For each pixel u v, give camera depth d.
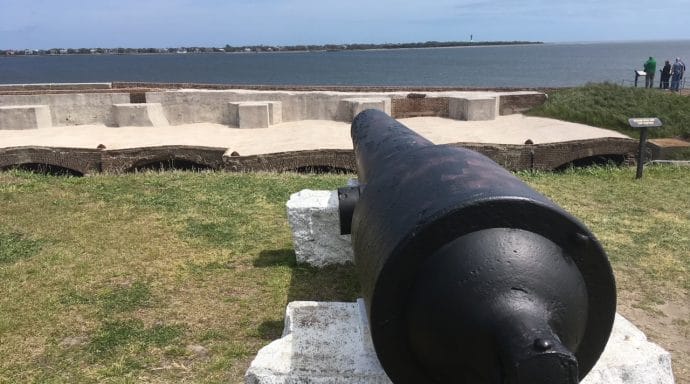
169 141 11.28
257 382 2.53
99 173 9.11
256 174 7.85
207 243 5.11
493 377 1.54
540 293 1.60
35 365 3.22
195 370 3.17
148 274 4.45
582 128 12.00
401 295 1.74
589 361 1.93
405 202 1.86
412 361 1.86
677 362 3.36
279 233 5.38
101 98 13.75
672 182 7.54
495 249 1.63
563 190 7.04
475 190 1.71
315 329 2.78
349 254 4.61
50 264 4.63
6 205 6.21
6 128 12.74
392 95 14.13
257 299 4.04
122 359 3.27
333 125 12.80
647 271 4.57
